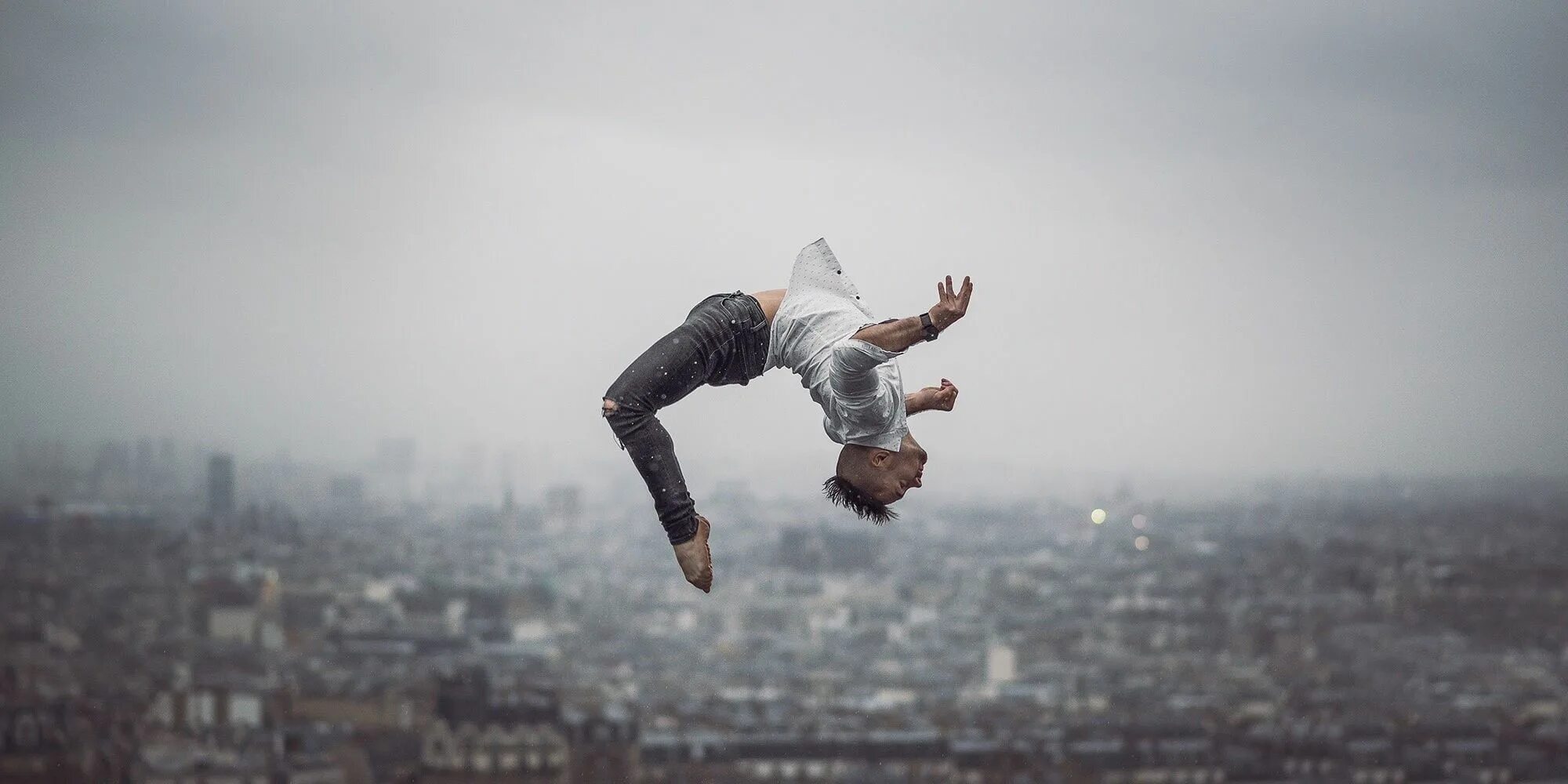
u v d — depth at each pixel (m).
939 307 3.60
